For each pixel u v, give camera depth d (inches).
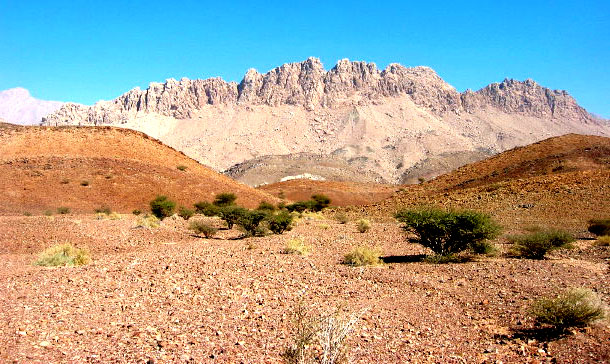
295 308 351.3
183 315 333.4
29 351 245.9
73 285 431.8
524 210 1384.1
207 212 1770.4
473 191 1892.2
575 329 303.7
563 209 1316.4
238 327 304.0
